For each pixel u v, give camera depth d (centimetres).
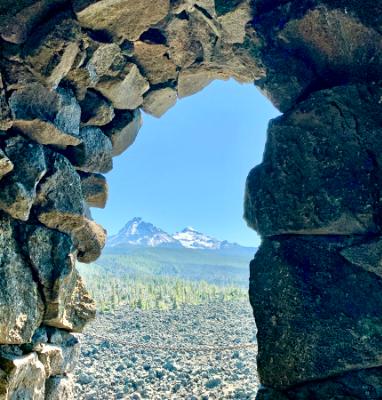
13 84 133
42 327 157
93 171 182
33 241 143
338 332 124
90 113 171
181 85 193
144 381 318
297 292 131
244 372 338
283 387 128
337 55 140
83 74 153
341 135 134
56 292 147
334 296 128
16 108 136
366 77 135
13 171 135
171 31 167
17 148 138
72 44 134
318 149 137
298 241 138
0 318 126
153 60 176
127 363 373
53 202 149
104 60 158
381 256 125
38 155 142
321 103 137
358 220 129
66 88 155
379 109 131
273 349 131
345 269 129
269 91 154
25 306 138
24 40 133
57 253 150
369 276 126
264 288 138
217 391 286
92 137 174
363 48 133
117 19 147
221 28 162
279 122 145
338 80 143
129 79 173
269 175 145
